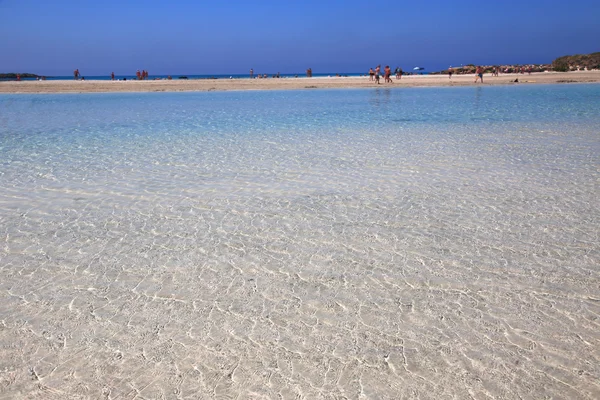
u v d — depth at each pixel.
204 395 3.05
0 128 14.70
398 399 2.99
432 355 3.40
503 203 6.57
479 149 10.38
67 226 5.93
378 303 4.09
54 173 8.59
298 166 8.94
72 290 4.37
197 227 5.86
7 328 3.78
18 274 4.68
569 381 3.12
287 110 19.66
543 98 23.70
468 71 67.62
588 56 68.38
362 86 36.88
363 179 7.94
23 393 3.08
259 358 3.40
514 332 3.65
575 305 4.01
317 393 3.06
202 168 8.88
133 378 3.21
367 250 5.12
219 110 19.98
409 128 13.86
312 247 5.22
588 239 5.29
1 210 6.54
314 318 3.88
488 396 3.00
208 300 4.17
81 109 21.08
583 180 7.66
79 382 3.18
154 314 3.96
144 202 6.84
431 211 6.30
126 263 4.89
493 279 4.46
